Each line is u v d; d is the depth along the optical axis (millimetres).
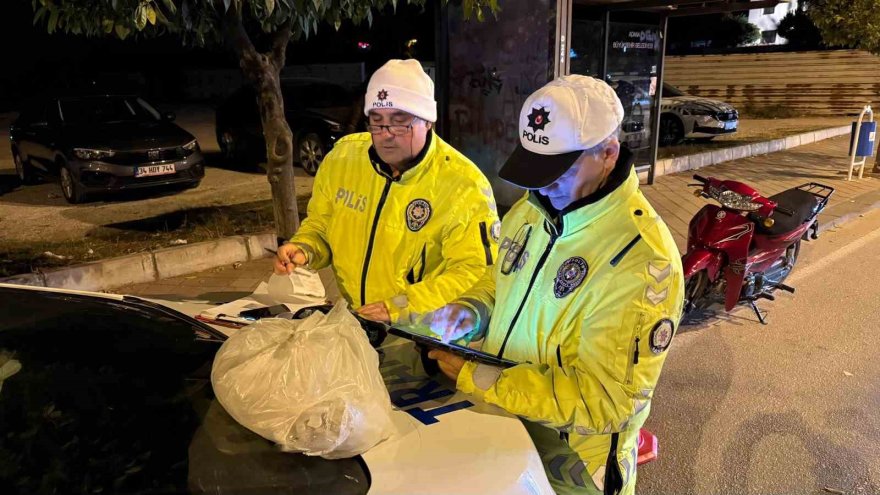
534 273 1712
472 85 7496
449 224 2229
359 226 2393
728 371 4027
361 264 2402
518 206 1874
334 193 2492
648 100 9117
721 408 3592
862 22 9789
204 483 1389
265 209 7539
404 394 1848
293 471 1440
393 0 4484
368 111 2186
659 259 1510
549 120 1530
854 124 9695
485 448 1611
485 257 2209
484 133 7559
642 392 1530
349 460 1518
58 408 1560
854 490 2918
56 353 1775
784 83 19484
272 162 4871
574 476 1786
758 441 3283
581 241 1608
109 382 1666
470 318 1972
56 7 3689
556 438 1810
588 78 1597
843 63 18344
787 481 2977
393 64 2176
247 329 1613
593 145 1520
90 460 1422
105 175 7668
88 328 1922
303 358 1499
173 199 8219
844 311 4996
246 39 4512
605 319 1539
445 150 2314
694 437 3318
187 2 3977
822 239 7000
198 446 1468
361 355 1572
